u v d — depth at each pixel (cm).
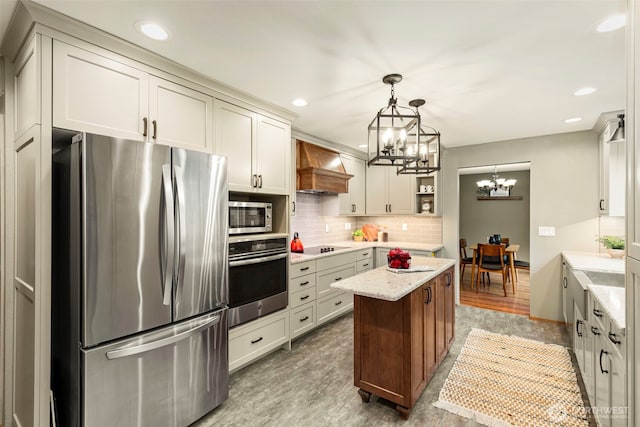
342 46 188
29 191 166
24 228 175
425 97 267
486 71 220
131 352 165
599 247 365
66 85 163
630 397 113
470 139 417
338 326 375
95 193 155
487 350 304
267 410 214
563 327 367
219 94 243
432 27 169
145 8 153
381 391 213
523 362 278
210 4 151
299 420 204
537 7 152
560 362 277
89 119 171
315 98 271
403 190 484
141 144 172
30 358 163
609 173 316
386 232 531
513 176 753
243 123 263
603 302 168
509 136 401
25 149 173
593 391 198
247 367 273
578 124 347
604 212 339
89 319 154
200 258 200
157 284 178
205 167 203
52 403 164
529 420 201
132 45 185
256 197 332
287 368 272
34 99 156
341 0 148
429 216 479
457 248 462
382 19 162
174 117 212
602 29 170
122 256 164
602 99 272
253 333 269
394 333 208
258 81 237
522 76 227
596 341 189
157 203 178
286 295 305
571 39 180
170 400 183
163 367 180
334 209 446
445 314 280
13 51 182
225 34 176
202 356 201
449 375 256
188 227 192
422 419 204
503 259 527
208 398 204
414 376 207
